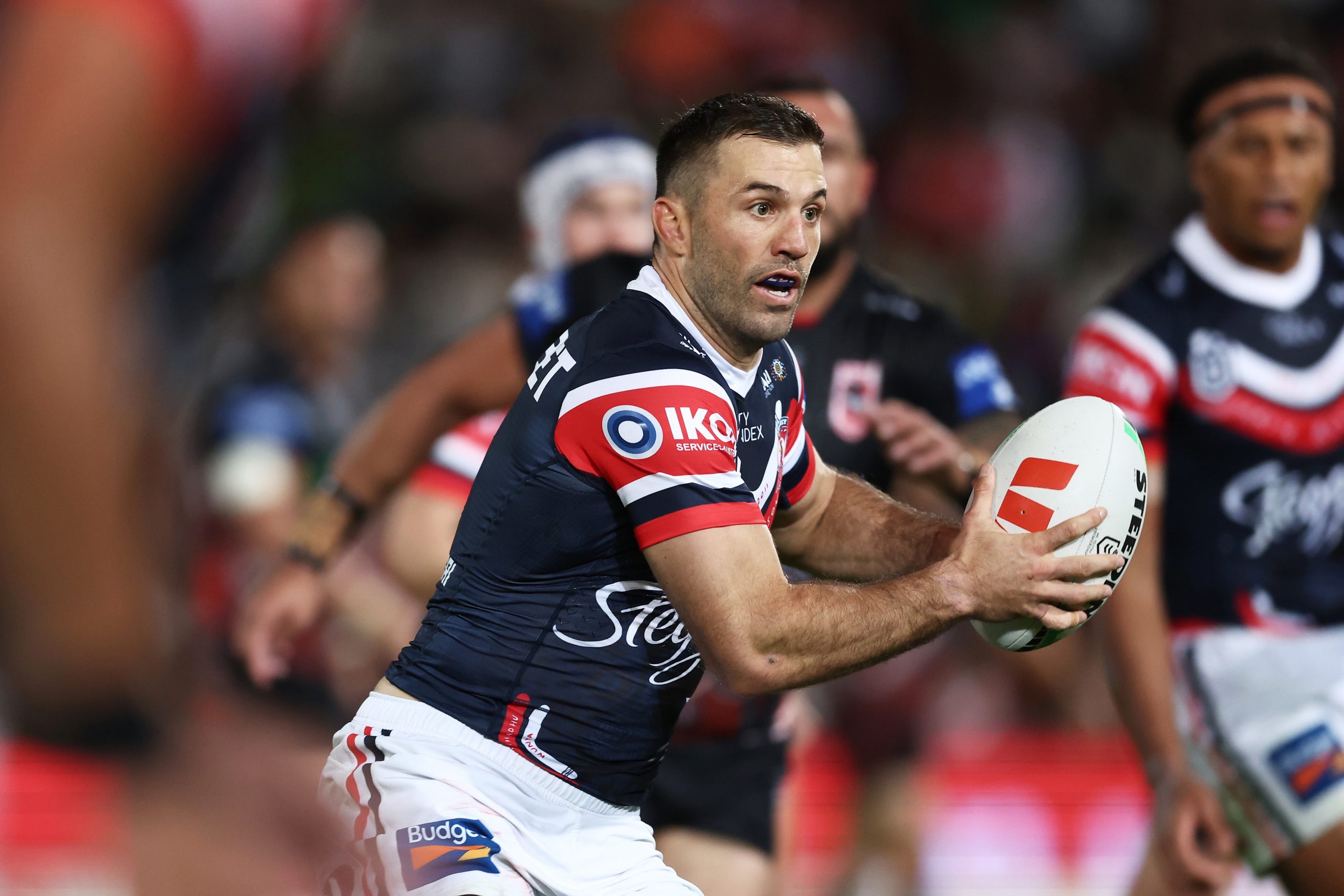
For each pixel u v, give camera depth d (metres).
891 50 47.94
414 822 9.53
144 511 3.71
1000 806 22.31
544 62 45.12
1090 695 25.23
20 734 3.77
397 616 20.66
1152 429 14.80
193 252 4.27
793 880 21.19
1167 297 15.06
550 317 15.21
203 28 3.76
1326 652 14.55
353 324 22.73
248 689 15.59
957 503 14.66
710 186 9.66
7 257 3.37
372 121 41.94
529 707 9.92
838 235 14.74
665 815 15.22
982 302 42.28
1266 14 48.34
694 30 46.69
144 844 3.95
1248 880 19.16
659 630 10.06
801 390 11.04
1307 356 14.98
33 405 3.35
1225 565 14.86
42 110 3.50
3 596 3.48
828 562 11.41
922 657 22.66
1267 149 14.76
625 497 9.50
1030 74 46.97
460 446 16.75
